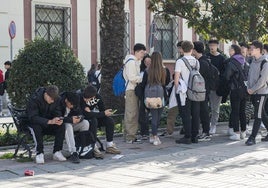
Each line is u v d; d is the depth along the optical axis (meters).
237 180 8.06
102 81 15.17
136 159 10.00
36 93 9.78
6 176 8.55
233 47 12.33
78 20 25.39
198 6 17.50
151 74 11.32
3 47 23.02
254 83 11.52
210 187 7.60
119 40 15.20
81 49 25.44
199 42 12.30
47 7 24.42
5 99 22.50
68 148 10.11
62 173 8.76
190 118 11.86
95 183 7.94
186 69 11.72
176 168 9.06
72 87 12.62
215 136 13.16
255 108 11.59
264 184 7.78
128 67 11.75
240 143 11.91
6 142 11.67
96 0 25.98
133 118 11.99
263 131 13.94
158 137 12.36
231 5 16.75
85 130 10.16
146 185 7.77
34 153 10.55
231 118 12.51
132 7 27.31
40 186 7.76
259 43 11.45
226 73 12.18
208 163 9.50
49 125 9.89
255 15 17.25
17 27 23.45
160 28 28.39
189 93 11.67
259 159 9.82
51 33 24.75
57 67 12.54
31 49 12.64
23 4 23.67
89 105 10.34
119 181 8.06
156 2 17.75
